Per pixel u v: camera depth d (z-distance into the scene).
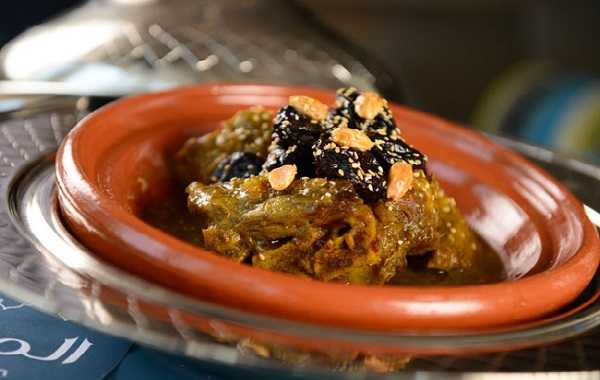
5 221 0.48
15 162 0.56
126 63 0.91
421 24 2.00
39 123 0.65
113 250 0.45
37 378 0.45
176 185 0.60
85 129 0.54
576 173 0.72
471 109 2.07
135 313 0.41
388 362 0.41
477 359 0.42
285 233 0.50
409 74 2.04
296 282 0.43
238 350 0.40
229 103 0.67
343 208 0.49
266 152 0.58
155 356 0.47
